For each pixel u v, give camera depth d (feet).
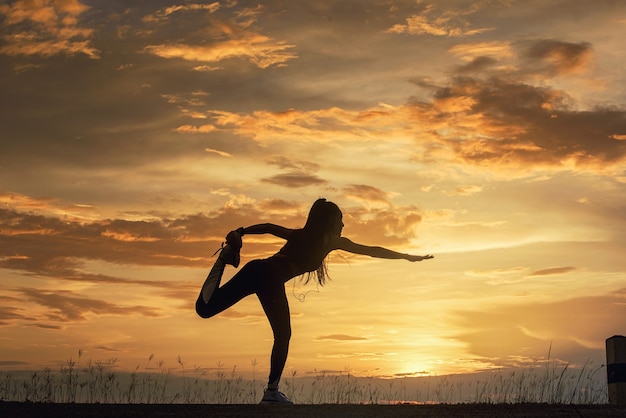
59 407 26.94
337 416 25.25
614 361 30.73
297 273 28.35
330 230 28.40
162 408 26.68
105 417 24.85
